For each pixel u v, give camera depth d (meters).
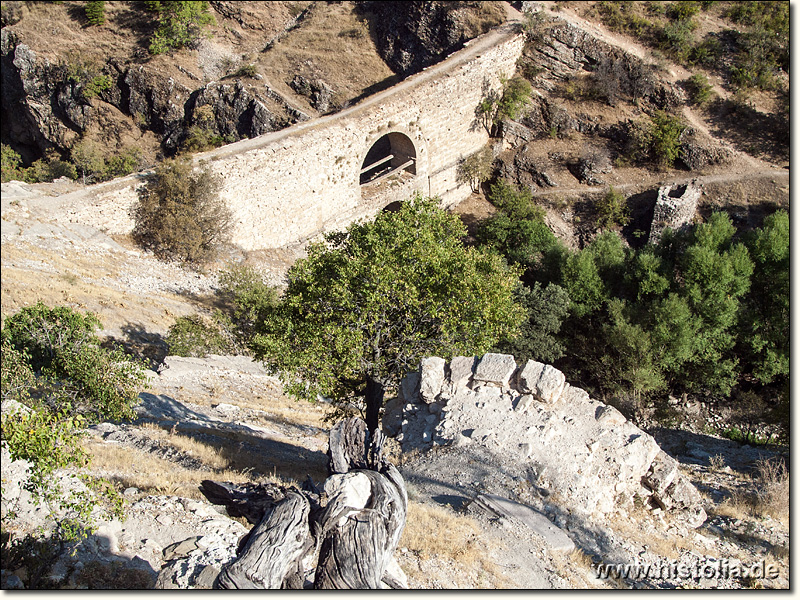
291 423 25.97
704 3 65.75
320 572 6.61
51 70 73.44
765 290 41.53
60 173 65.19
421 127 54.59
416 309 21.00
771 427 33.81
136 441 18.31
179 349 31.75
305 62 69.56
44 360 22.19
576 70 62.88
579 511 15.62
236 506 6.93
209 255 43.09
